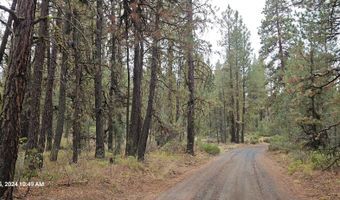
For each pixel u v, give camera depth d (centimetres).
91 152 2506
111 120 2381
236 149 4431
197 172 2005
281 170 2130
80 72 1947
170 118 3128
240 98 6191
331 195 1287
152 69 2147
